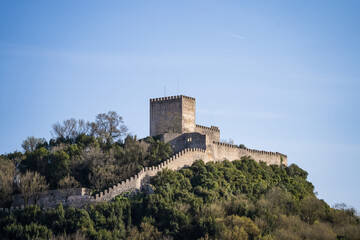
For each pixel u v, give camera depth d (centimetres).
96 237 14738
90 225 15138
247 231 15575
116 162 17988
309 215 18000
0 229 15350
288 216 17312
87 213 15575
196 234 15275
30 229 15012
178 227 15400
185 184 17100
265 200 17575
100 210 15738
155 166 17500
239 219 15850
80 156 18188
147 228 15275
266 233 15850
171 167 17812
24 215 15588
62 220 15400
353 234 17238
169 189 16612
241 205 16562
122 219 15688
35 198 16838
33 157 18338
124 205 15875
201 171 17738
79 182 17312
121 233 15212
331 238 16525
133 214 15950
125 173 17200
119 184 16600
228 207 16588
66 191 16638
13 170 17888
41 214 15675
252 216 16438
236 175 18362
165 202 16038
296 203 18038
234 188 17912
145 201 16150
